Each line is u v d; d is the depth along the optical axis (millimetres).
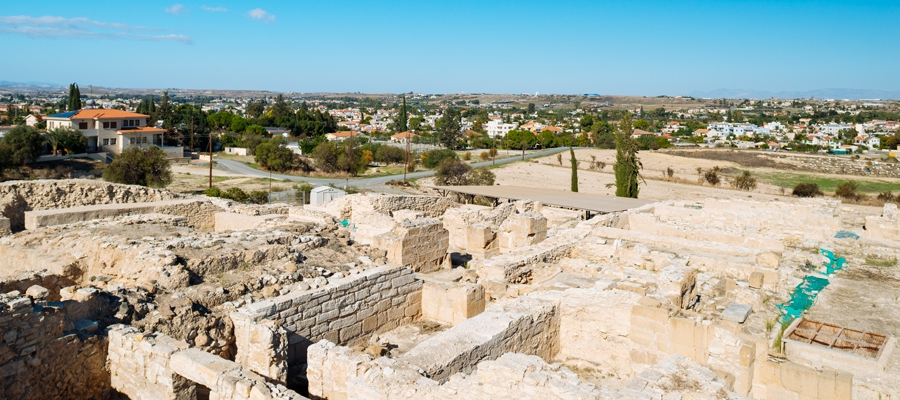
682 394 10797
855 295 22766
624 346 16109
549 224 36625
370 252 20688
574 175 60906
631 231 29359
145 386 12320
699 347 15023
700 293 21359
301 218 28484
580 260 23125
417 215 31031
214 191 52812
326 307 15703
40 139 76250
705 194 73938
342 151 96625
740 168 103875
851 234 34156
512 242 27453
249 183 73500
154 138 100250
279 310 14438
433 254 24000
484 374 11273
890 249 30094
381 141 153000
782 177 93625
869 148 172500
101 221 21109
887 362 16625
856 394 15383
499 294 20016
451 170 81688
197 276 15633
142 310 13664
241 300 15047
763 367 15070
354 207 32812
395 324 18031
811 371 14508
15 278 13922
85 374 12633
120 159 63500
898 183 87562
